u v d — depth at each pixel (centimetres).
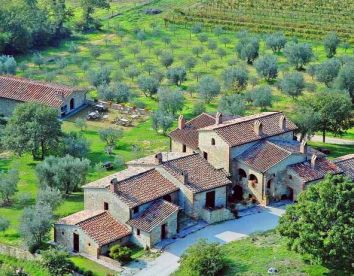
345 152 14875
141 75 19538
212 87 17838
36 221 11525
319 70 18950
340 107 15025
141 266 11094
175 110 16925
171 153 13212
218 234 11888
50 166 13338
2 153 15238
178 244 11638
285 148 13025
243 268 10756
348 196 10219
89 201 12125
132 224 11594
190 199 12206
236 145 12962
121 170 14100
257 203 12875
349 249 10044
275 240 11556
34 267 11231
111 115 17100
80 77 19962
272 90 18775
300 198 10631
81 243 11500
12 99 17100
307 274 10519
